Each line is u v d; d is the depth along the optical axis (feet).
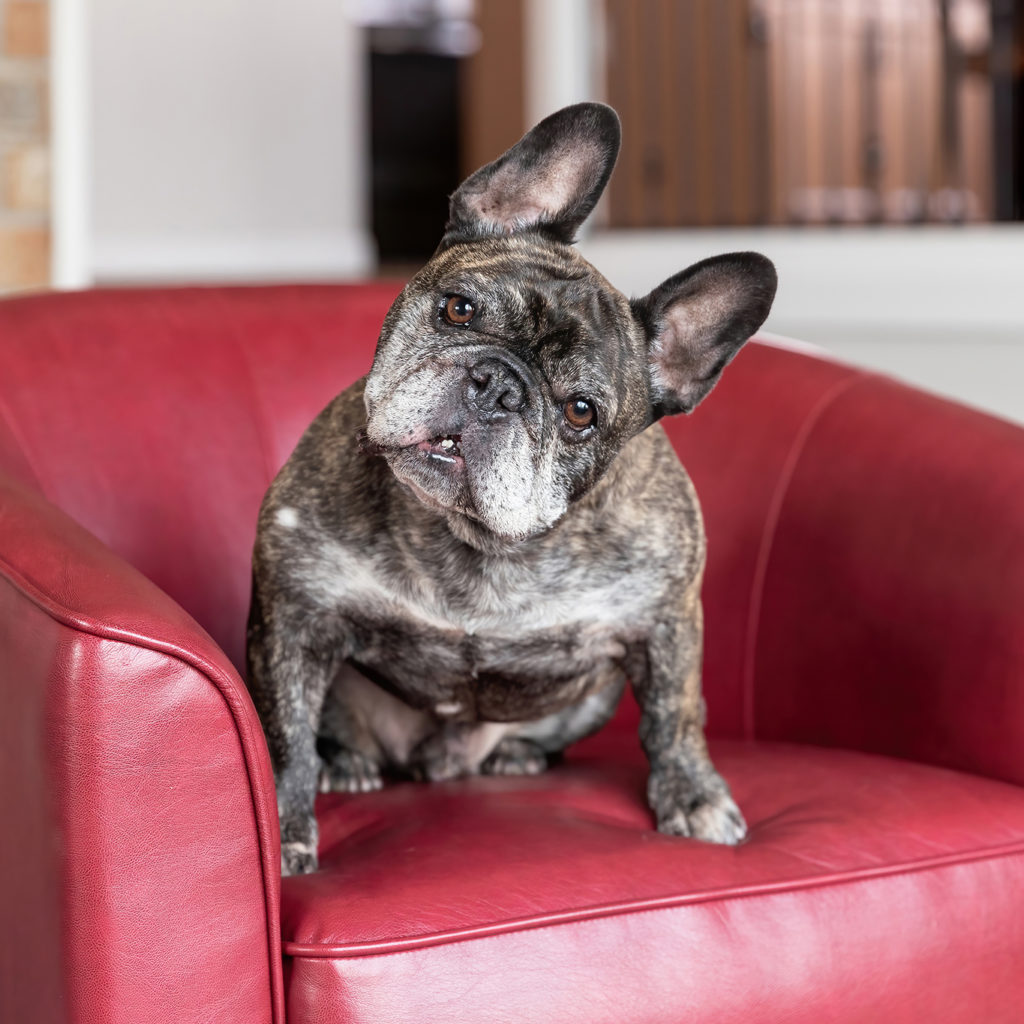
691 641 5.65
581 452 5.13
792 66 15.69
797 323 12.73
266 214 22.76
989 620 5.82
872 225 14.19
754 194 15.81
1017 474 6.02
